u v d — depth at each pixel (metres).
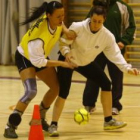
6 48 29.28
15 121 10.59
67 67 10.48
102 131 11.62
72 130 11.73
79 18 28.53
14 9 28.70
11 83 21.28
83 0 28.47
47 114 13.88
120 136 11.03
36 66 10.25
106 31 10.91
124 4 13.80
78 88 19.59
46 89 19.27
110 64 13.81
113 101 13.91
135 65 26.52
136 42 26.52
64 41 10.83
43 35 10.08
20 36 28.75
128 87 19.97
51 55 27.39
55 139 10.72
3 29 29.28
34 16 10.44
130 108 14.94
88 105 13.97
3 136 10.95
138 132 11.47
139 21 26.42
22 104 10.52
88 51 10.91
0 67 28.50
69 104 15.63
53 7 9.94
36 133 9.64
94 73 11.23
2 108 14.91
